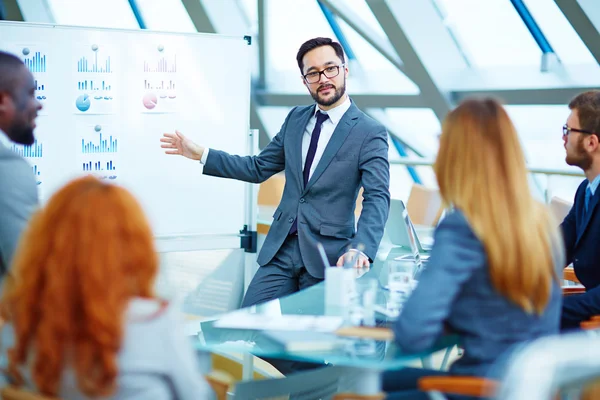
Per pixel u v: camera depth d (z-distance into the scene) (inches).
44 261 62.2
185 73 168.1
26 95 99.0
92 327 60.2
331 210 133.8
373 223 127.1
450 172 81.8
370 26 307.4
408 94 308.0
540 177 235.5
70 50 158.7
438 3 292.5
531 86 275.0
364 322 90.3
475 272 79.4
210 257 179.2
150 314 63.6
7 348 66.5
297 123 139.1
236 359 169.6
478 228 78.5
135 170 165.8
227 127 172.6
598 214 113.8
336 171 133.0
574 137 113.7
